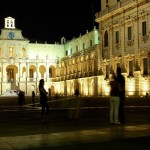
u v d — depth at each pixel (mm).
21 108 39938
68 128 17109
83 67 96125
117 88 18141
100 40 75062
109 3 70750
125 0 62938
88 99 55188
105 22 72500
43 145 11836
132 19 61438
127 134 13984
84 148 11078
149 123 18703
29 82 122125
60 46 129375
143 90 57875
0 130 17094
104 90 73000
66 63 113875
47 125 19094
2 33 121750
